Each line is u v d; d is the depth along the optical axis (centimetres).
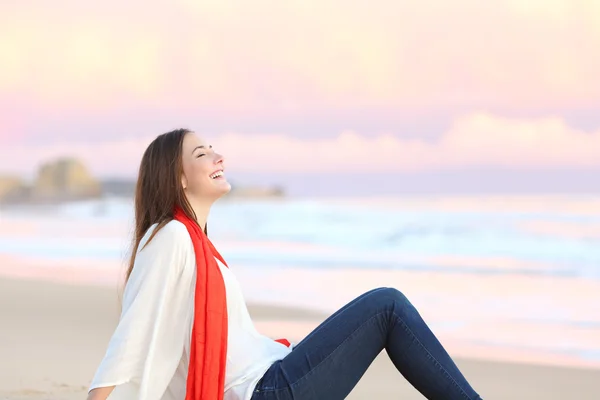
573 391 619
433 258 1714
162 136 378
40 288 1167
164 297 343
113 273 1387
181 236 350
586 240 1848
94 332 804
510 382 650
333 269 1505
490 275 1419
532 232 1966
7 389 541
